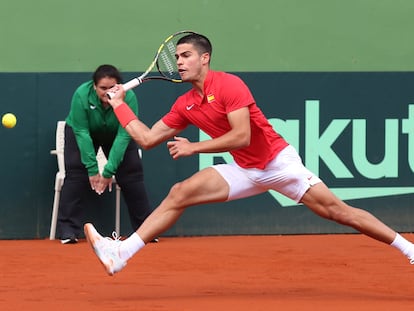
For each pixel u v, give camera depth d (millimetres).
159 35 26344
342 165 25484
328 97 25438
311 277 18031
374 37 26984
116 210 24531
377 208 25625
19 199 24875
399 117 25688
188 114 15000
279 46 26812
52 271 18734
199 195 14891
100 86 22109
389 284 17109
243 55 26703
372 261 20391
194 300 14820
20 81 24812
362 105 25547
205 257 20875
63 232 23625
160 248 22453
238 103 14414
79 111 22656
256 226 25375
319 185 15125
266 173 15078
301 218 25500
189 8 26516
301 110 25359
